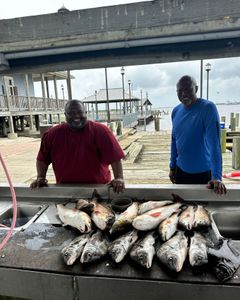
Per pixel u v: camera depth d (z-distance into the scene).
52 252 1.13
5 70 1.97
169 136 10.58
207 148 2.08
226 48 1.71
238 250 1.06
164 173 4.77
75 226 1.27
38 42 1.74
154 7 1.59
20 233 1.30
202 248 1.04
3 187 1.86
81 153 1.84
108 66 2.00
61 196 1.79
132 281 0.95
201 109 1.99
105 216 1.28
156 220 1.22
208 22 1.53
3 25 1.76
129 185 1.74
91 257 1.04
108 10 1.64
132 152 6.81
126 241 1.10
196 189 1.62
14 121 13.65
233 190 1.57
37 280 1.03
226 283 0.91
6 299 1.17
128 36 1.64
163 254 1.01
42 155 1.96
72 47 1.75
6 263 1.07
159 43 1.68
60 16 1.69
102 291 0.99
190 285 0.92
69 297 1.02
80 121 1.76
